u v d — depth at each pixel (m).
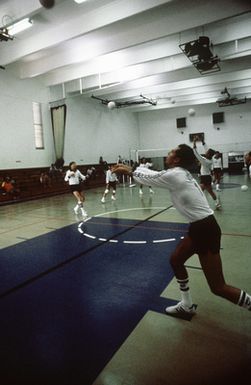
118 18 8.77
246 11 8.43
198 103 22.81
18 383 1.87
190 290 3.12
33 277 3.71
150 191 12.67
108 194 13.16
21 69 14.59
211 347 2.15
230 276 3.38
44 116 16.53
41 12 9.13
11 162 14.39
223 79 16.97
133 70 15.04
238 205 8.25
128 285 3.34
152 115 26.67
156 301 2.93
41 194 13.71
